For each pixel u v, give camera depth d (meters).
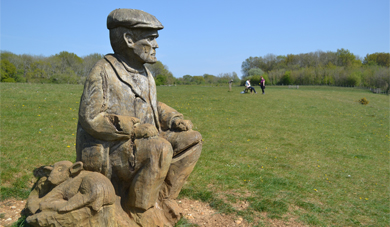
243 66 106.19
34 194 3.50
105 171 3.41
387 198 6.68
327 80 70.12
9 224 4.24
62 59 59.62
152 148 3.33
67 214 2.95
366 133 15.11
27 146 7.60
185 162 3.94
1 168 6.02
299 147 11.07
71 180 3.26
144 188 3.37
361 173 8.62
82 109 3.25
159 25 3.69
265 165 8.31
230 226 4.46
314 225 4.75
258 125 14.56
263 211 5.06
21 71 47.59
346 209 5.67
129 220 3.46
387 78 58.00
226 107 19.30
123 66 3.61
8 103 13.13
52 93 17.53
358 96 34.38
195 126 13.42
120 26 3.54
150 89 3.87
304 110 20.55
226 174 6.95
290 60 98.19
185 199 5.44
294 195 5.96
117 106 3.48
